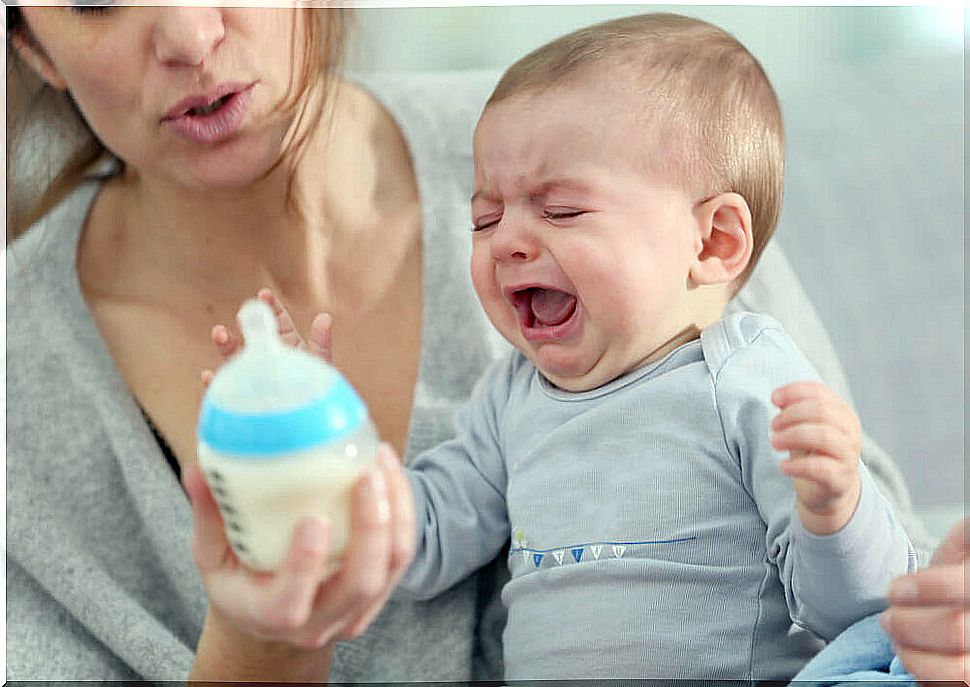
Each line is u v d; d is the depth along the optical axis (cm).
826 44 118
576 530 83
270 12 92
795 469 69
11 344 95
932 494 103
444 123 109
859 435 71
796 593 76
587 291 83
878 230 112
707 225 86
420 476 91
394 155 108
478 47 117
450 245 103
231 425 55
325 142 103
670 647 78
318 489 55
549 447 86
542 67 88
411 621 90
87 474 92
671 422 82
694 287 87
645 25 92
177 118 91
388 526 57
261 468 55
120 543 92
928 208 113
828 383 98
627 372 86
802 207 112
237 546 59
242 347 89
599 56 88
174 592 92
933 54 119
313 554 54
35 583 89
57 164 103
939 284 109
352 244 103
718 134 86
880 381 106
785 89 117
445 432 96
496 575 93
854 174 114
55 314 96
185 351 97
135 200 102
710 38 91
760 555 79
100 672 88
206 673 77
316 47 98
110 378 95
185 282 100
